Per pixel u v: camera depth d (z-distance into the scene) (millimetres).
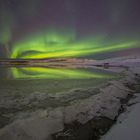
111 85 12758
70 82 17688
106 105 8055
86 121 6359
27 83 17688
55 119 6289
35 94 11172
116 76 22188
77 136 5297
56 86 14914
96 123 6266
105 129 5934
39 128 5508
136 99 9695
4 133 5133
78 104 8133
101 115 6996
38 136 5082
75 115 6762
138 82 15742
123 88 12203
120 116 7145
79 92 11281
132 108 7996
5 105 8539
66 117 6566
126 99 9789
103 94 9906
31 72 35812
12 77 25141
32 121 5984
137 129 5574
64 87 14141
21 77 25031
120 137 5168
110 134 5477
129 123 6195
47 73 32656
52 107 7910
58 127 5734
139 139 4961
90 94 10430
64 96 10305
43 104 8578
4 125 5828
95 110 7363
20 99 9836
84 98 9383
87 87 13375
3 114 7055
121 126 6035
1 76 26938
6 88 14055
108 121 6574
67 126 5891
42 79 21750
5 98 10117
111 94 9992
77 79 20750
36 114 6879
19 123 5773
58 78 22672
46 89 13336
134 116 6859
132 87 13289
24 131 5266
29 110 7594
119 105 8477
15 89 13484
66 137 5199
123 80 15812
